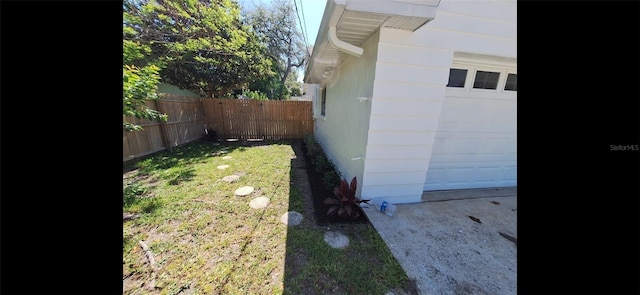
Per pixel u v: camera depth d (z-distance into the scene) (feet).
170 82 27.91
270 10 47.03
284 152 20.22
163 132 18.97
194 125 24.02
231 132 27.04
